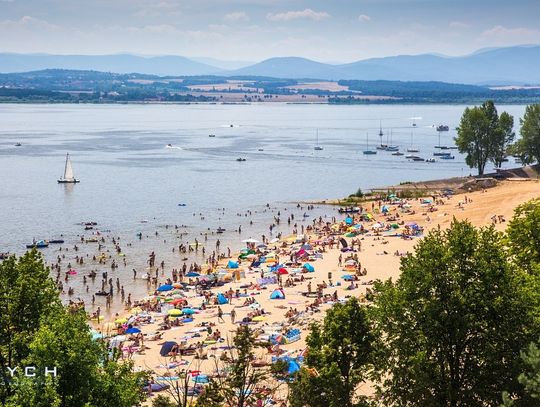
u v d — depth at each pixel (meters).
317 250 180.75
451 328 66.12
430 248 70.69
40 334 58.38
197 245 191.50
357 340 67.06
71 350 57.44
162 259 178.75
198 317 128.75
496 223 193.62
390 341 73.12
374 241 188.12
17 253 182.88
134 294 149.25
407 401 67.50
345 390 65.75
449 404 65.38
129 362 64.44
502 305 66.19
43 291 69.06
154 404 67.44
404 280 70.12
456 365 67.00
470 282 68.12
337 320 67.50
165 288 149.50
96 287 153.88
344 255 174.38
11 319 66.12
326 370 65.69
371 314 69.75
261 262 170.75
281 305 134.62
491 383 64.75
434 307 67.06
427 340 66.81
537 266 77.50
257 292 144.88
